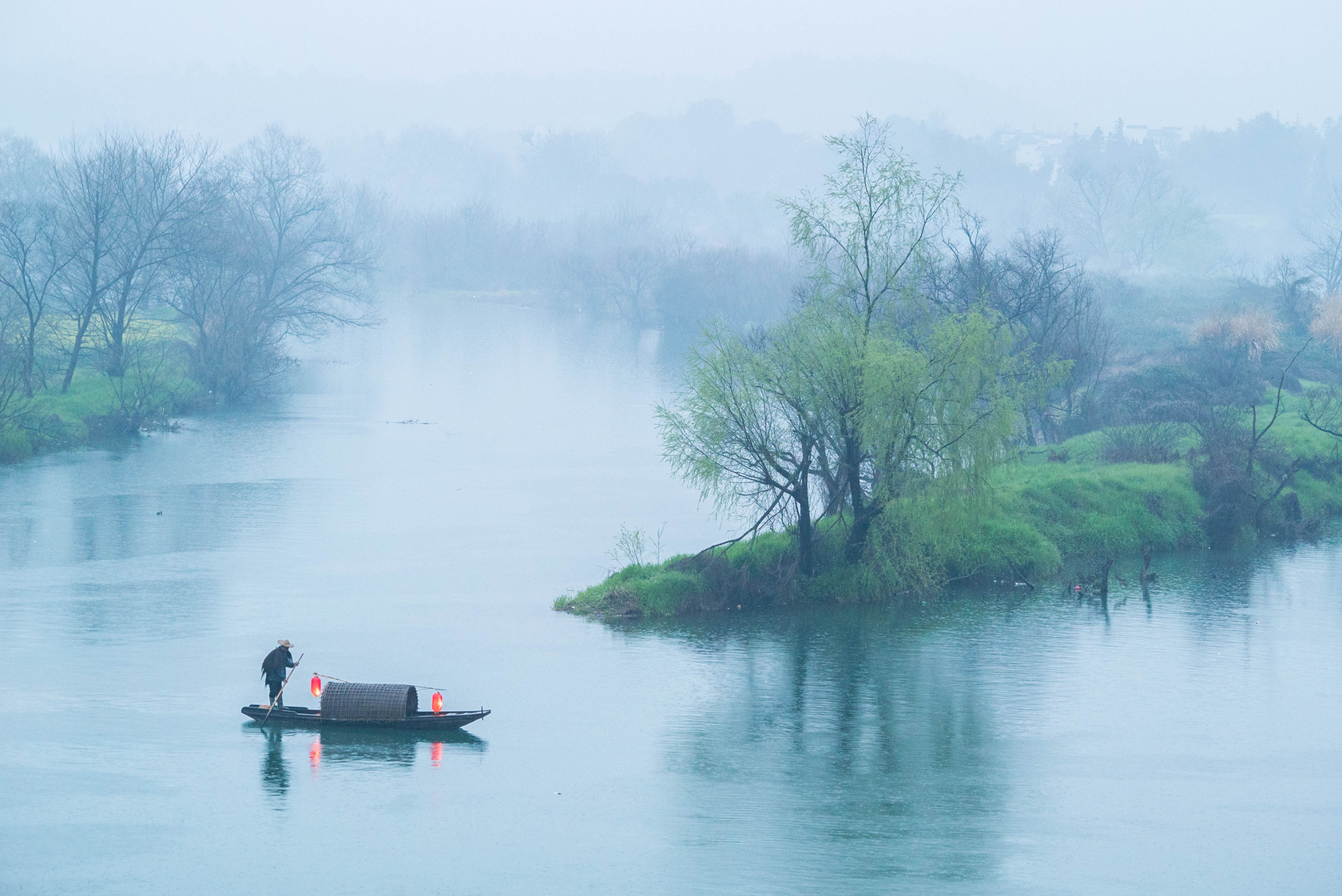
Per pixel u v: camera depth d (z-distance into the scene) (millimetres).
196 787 34344
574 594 56531
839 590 56625
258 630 50281
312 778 35281
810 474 56969
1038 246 119062
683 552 64750
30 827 31422
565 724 40594
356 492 80938
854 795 35219
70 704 40969
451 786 35000
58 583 57000
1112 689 45344
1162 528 68688
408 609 54094
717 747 38969
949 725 41375
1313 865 30891
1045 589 60406
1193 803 35062
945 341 55312
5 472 84688
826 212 57312
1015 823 33375
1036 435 94750
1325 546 69812
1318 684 46000
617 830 32250
